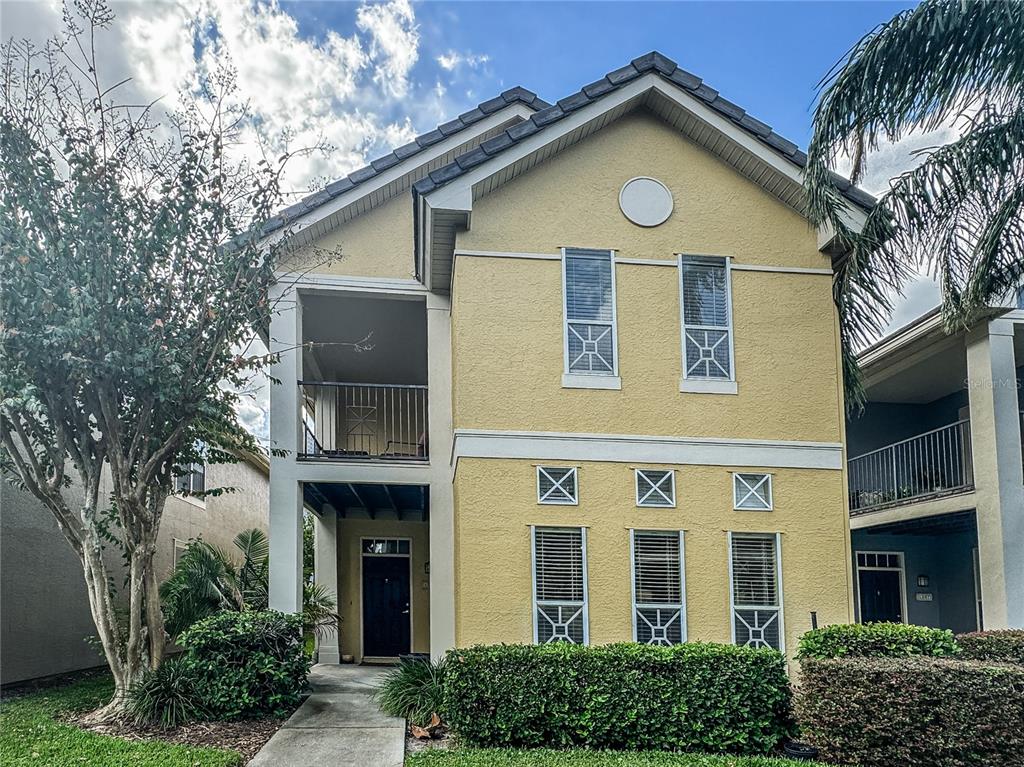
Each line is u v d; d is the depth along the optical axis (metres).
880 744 7.92
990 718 7.72
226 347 10.43
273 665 9.64
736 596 10.16
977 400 12.84
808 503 10.50
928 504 13.91
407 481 11.92
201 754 7.73
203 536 19.16
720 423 10.55
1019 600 12.12
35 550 12.87
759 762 7.86
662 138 11.20
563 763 7.61
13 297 8.76
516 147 10.47
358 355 16.14
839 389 10.86
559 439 10.23
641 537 10.18
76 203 9.19
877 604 16.52
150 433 10.19
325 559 15.80
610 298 10.70
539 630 9.78
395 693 9.78
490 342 10.38
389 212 12.88
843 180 10.90
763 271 11.03
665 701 8.47
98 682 13.02
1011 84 9.41
